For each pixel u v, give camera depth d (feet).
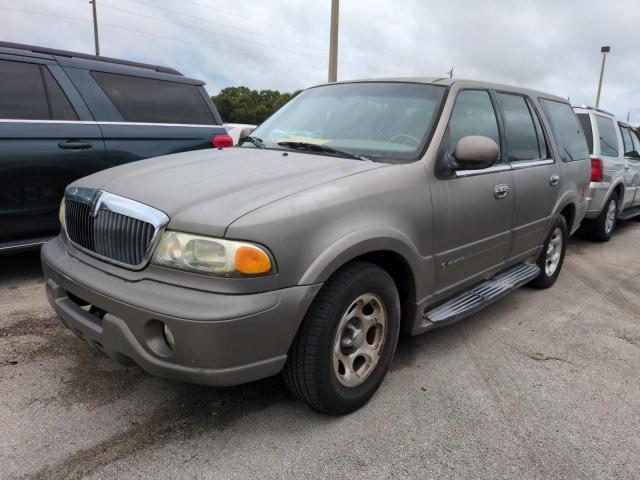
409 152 9.84
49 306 12.66
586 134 23.35
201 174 8.63
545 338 12.50
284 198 7.49
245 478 7.12
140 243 7.42
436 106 10.65
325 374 7.88
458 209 10.26
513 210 12.42
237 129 34.88
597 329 13.25
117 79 16.57
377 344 9.03
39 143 14.11
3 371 9.58
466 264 11.10
